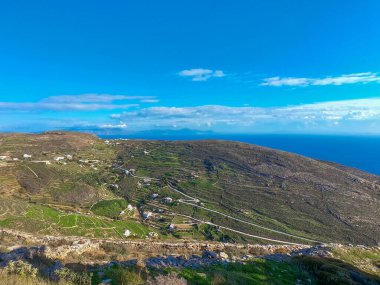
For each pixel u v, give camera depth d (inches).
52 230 2834.6
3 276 538.9
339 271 751.7
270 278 697.0
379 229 5142.7
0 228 1408.7
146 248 1075.3
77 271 629.9
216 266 721.6
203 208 5856.3
